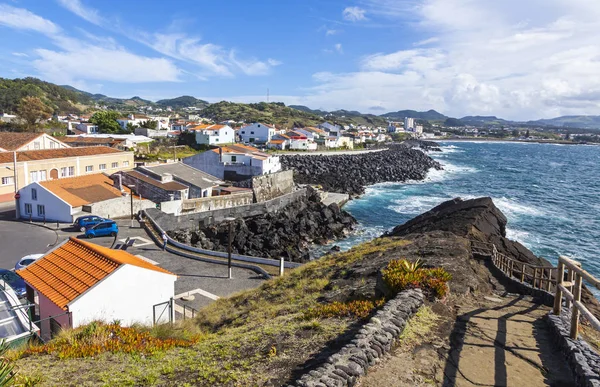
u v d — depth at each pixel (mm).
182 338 13062
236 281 27672
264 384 7512
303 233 49250
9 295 16609
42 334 16609
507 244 27547
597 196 78500
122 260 17672
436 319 9555
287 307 14594
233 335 11547
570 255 42094
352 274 17219
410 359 7621
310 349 8805
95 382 8859
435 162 134750
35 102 106312
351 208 66688
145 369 9461
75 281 16719
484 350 8109
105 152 60188
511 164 139750
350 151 146125
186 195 51531
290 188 68250
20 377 8867
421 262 15180
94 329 12672
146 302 17781
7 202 47188
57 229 37875
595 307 11977
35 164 49688
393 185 91000
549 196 77875
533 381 6965
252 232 48062
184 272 29156
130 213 45094
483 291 12945
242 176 71500
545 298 11938
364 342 7652
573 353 7320
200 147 109938
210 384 7898
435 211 38844
